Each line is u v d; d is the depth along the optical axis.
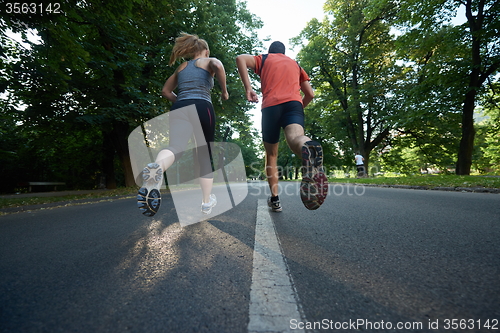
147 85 11.14
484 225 2.12
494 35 10.55
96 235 2.13
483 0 11.06
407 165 26.11
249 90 2.49
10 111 8.73
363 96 19.36
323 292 0.99
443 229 1.99
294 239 1.77
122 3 7.16
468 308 0.86
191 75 2.37
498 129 18.92
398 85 18.59
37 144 12.02
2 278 1.20
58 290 1.05
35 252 1.67
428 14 12.36
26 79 7.28
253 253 1.48
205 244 1.69
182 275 1.18
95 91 9.51
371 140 23.86
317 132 26.55
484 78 11.64
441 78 12.14
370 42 20.72
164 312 0.87
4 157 13.58
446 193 5.43
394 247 1.54
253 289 1.02
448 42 12.30
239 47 14.29
